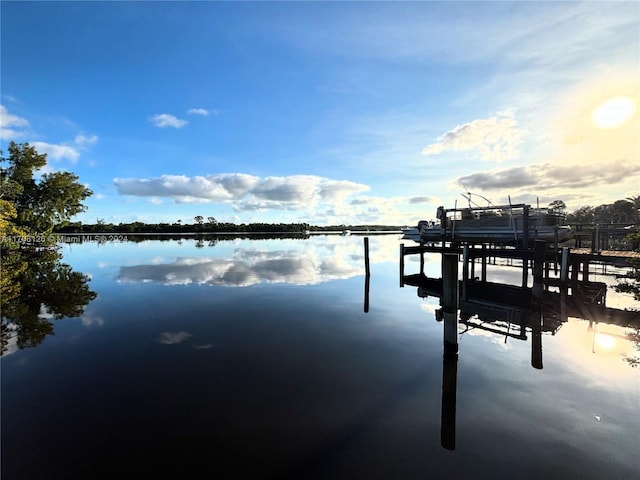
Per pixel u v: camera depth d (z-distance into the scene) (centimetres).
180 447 445
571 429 494
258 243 5894
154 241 6262
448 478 395
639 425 505
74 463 412
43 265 2497
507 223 1711
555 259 1680
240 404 557
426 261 3206
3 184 3403
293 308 1239
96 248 4366
